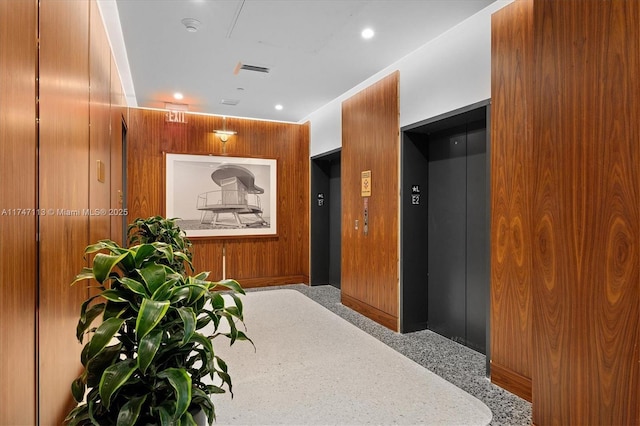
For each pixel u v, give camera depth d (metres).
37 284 1.57
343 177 5.34
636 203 1.67
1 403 1.24
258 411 2.48
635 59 1.67
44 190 1.67
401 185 4.14
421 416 2.43
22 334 1.42
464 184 3.79
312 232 6.50
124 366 1.11
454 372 3.12
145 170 5.84
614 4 1.75
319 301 5.52
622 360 1.73
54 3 1.84
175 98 5.47
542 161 2.13
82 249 2.33
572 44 1.96
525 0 2.68
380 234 4.49
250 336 3.99
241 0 2.98
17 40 1.40
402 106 4.11
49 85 1.75
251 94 5.32
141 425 1.14
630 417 1.69
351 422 2.36
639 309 1.66
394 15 3.21
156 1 2.99
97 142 2.85
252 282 6.49
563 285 2.01
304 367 3.20
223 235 6.29
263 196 6.59
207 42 3.71
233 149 6.41
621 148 1.73
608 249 1.79
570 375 1.97
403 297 4.14
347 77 4.70
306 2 3.01
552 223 2.07
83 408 1.19
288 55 4.02
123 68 4.38
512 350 2.77
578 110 1.93
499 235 2.90
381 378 2.99
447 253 4.00
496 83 2.93
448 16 3.23
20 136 1.42
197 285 1.32
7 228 1.29
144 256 1.36
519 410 2.50
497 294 2.91
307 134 6.59
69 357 2.04
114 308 1.23
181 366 1.30
